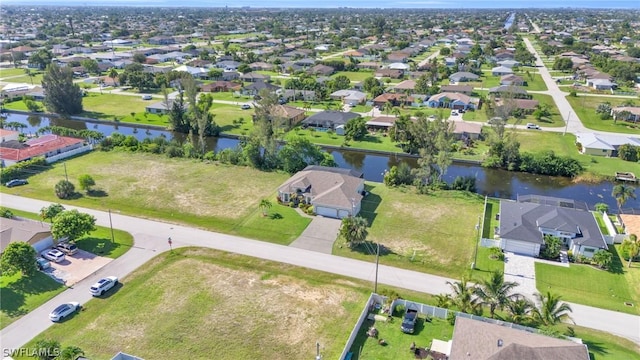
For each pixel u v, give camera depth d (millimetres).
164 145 99438
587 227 60188
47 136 100375
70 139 100438
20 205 71500
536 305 47812
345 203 67625
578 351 37594
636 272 54781
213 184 81125
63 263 55438
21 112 134625
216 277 53188
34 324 45062
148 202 73438
